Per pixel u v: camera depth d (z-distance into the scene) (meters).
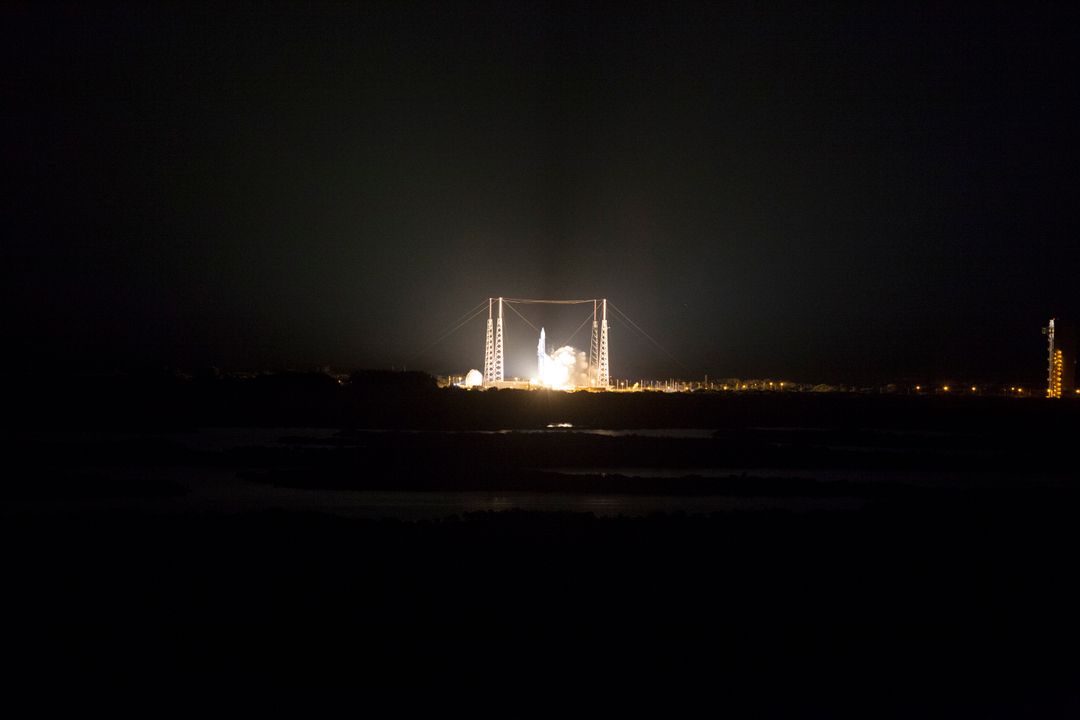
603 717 11.34
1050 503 25.48
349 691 11.98
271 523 20.38
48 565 16.83
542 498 27.36
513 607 15.00
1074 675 12.70
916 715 11.40
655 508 25.55
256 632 13.87
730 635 14.00
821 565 17.53
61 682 12.18
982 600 15.77
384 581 16.11
